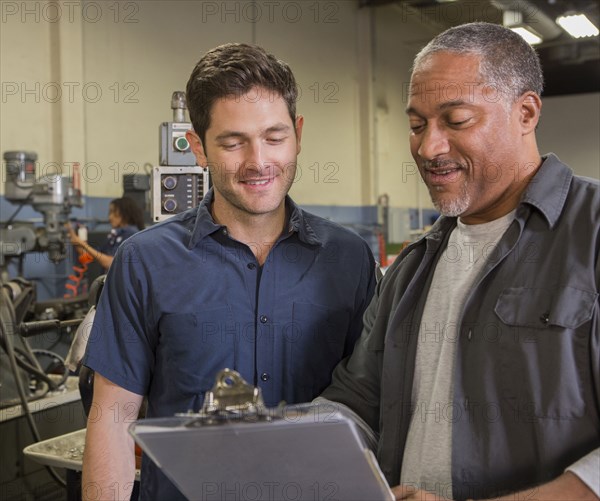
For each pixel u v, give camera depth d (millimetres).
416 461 1126
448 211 1076
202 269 1298
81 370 1644
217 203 1332
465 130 1027
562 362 942
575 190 1048
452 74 1024
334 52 7211
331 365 1388
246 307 1306
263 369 1310
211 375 1278
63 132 4434
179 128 1913
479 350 1041
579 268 966
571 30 5430
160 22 5129
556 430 945
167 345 1287
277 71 1198
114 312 1314
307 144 6801
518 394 989
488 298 1053
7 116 4172
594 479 884
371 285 1451
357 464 858
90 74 4637
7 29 4152
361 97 7684
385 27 7910
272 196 1215
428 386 1135
